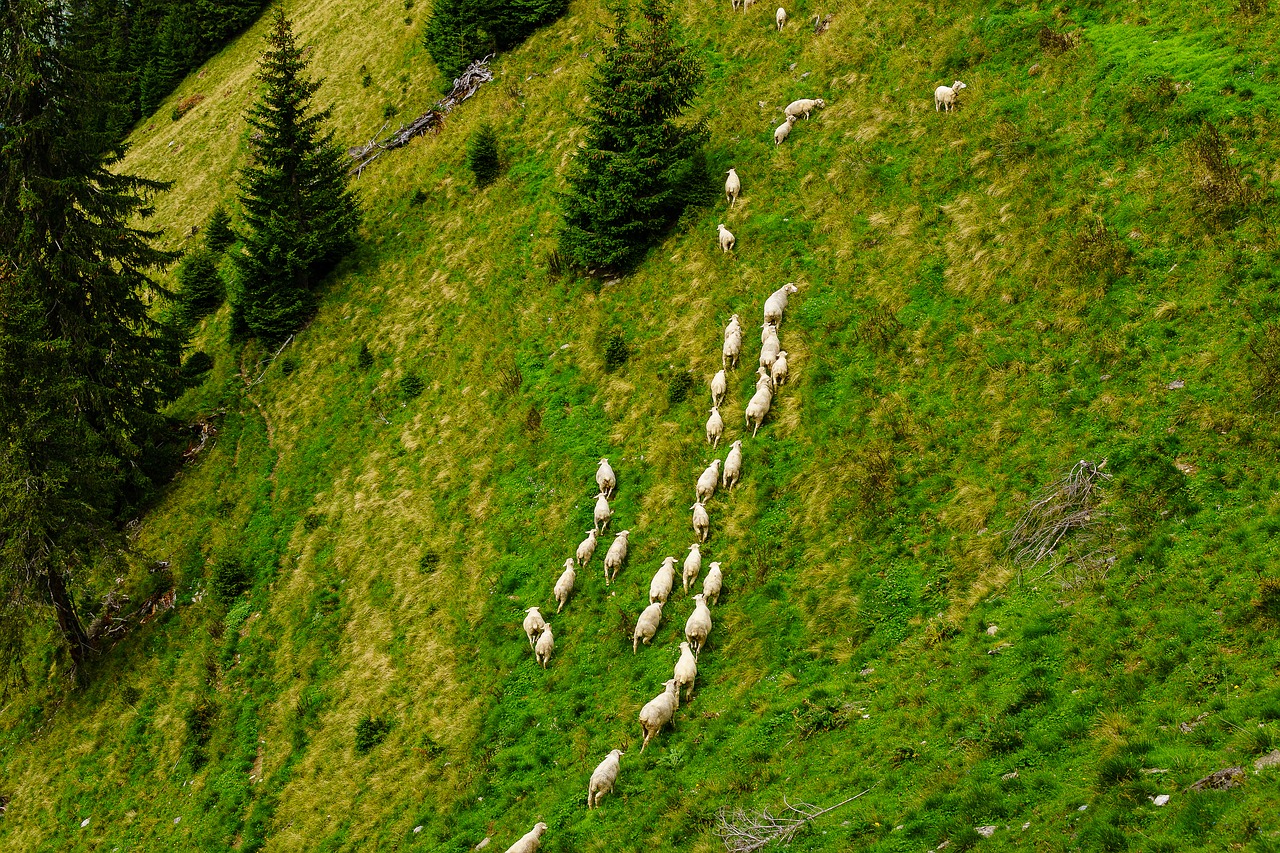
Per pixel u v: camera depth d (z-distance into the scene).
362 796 19.95
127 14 89.25
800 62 33.47
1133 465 15.69
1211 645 12.07
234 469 34.38
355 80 55.00
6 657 27.73
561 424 26.56
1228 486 14.33
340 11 64.44
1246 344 16.12
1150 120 21.67
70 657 29.50
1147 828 9.67
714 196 29.78
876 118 28.22
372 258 40.47
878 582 16.98
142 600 30.58
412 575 25.36
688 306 26.98
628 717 17.59
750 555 19.30
